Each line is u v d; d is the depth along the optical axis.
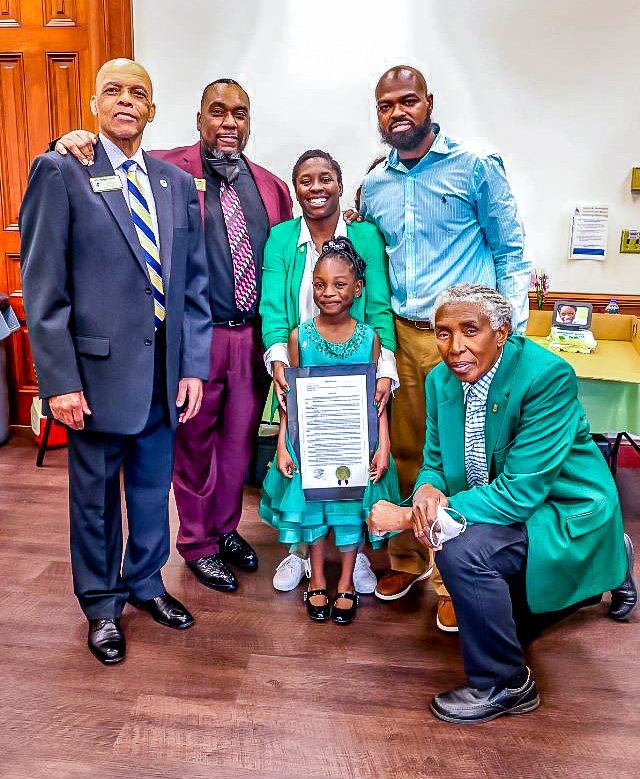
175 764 1.74
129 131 1.94
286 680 2.07
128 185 2.00
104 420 2.00
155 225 2.05
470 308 1.85
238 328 2.56
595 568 2.00
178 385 2.20
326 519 2.40
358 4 3.88
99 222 1.93
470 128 3.95
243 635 2.30
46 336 1.91
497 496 1.91
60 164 1.90
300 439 2.37
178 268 2.09
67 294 1.96
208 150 2.48
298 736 1.84
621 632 2.33
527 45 3.84
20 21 4.03
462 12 3.84
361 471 2.36
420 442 2.60
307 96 4.01
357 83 3.97
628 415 2.97
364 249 2.47
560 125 3.90
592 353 3.37
